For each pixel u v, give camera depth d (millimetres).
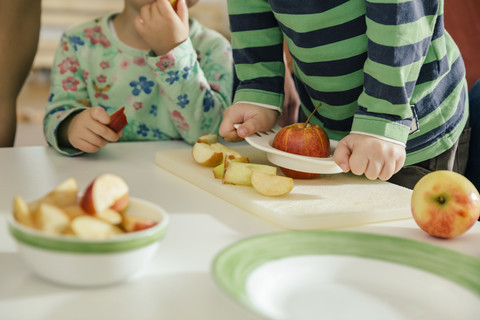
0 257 554
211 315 467
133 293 497
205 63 1531
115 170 980
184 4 1314
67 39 1455
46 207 484
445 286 508
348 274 533
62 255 466
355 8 1025
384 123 931
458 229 676
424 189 694
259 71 1166
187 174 927
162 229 511
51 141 1132
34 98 3852
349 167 906
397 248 557
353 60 1078
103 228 488
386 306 495
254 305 425
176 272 548
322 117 1248
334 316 474
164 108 1462
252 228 707
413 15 929
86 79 1446
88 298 481
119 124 1082
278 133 992
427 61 1092
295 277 516
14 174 917
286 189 802
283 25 1109
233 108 1134
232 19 1176
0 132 1441
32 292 485
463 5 1643
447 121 1183
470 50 1648
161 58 1286
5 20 1394
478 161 1361
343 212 745
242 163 866
